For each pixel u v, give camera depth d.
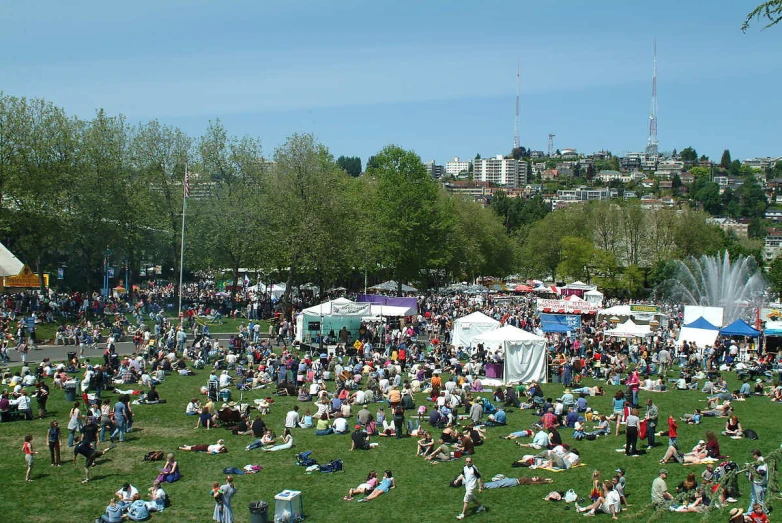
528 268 131.50
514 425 30.17
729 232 135.25
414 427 28.91
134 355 39.72
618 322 63.16
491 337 40.56
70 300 56.50
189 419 30.55
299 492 19.59
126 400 28.09
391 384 37.09
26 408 29.59
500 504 20.36
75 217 57.97
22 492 21.22
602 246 117.44
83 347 44.22
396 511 19.94
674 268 102.00
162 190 67.88
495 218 125.00
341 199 68.19
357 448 26.41
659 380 38.72
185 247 67.56
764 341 49.19
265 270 67.31
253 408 32.97
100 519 18.97
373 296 61.59
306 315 50.75
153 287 83.00
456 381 35.72
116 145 63.44
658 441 27.23
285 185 67.12
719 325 53.75
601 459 24.75
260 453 25.84
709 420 30.94
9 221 55.78
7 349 42.78
